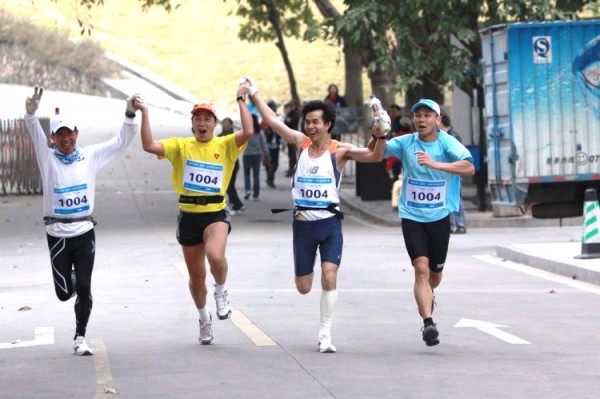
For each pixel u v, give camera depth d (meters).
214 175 16.86
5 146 50.41
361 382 14.53
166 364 15.88
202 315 17.50
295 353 16.66
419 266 16.95
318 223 16.69
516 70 35.09
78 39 105.25
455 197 17.30
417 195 17.11
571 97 35.28
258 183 49.25
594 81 35.31
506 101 35.44
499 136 35.91
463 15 42.81
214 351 16.91
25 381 14.88
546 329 19.02
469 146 42.28
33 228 38.06
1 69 88.06
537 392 13.94
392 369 15.44
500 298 22.88
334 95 56.44
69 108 82.00
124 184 54.31
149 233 36.00
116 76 98.31
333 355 16.52
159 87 103.12
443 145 17.17
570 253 28.69
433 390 14.05
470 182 52.62
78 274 16.72
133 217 41.47
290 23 70.38
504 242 33.84
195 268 17.28
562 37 35.22
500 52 35.53
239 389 14.14
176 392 14.00
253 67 118.00
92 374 15.27
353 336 18.23
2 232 36.81
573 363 15.94
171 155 16.98
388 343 17.59
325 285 16.64
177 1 138.38
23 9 109.62
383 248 32.12
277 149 54.78
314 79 113.12
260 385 14.36
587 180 35.22
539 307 21.62
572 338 18.12
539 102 35.19
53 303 22.31
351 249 31.88
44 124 50.88
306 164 16.72
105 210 44.03
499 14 40.53
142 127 16.78
